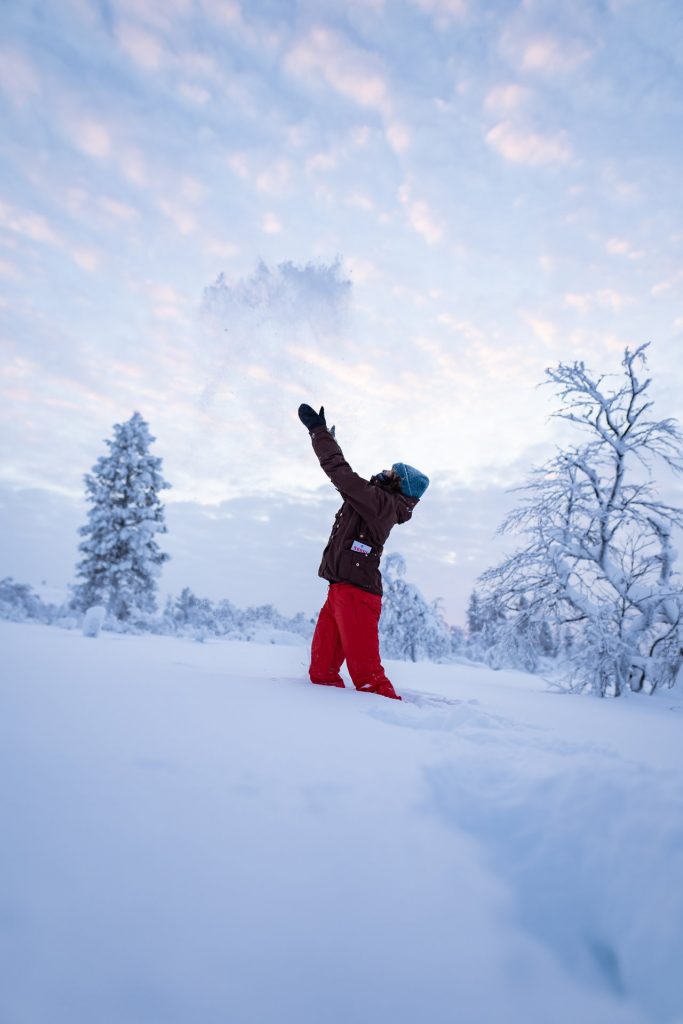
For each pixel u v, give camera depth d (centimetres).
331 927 86
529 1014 76
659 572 706
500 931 90
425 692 390
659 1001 80
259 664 490
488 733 178
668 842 100
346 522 334
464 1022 73
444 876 101
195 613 1906
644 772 123
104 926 80
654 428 698
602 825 107
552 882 99
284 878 96
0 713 162
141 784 123
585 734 262
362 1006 73
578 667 671
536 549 754
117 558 1850
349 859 103
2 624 789
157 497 1919
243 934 82
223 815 114
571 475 743
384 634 1541
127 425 1930
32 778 120
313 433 350
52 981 71
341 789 130
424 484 358
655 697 651
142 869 94
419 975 79
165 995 71
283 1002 72
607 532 718
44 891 85
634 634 686
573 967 85
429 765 143
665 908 89
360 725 191
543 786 122
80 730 154
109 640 664
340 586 322
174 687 232
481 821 118
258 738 163
